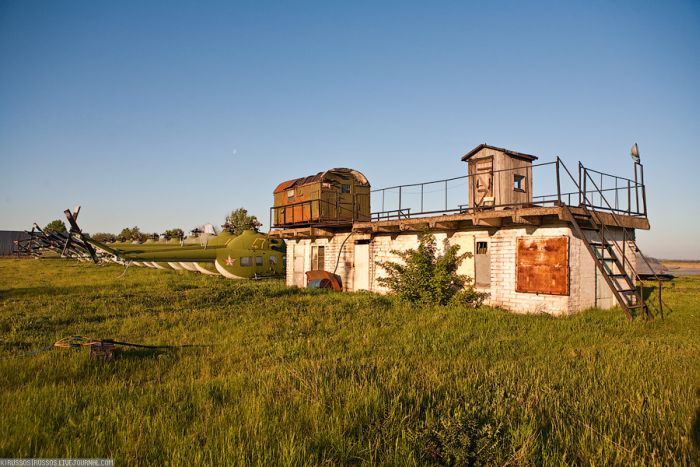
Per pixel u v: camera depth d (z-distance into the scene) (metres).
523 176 17.73
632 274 17.66
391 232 20.09
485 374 7.05
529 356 9.03
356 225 20.30
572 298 14.30
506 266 15.86
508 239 15.84
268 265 32.25
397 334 11.26
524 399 5.93
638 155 17.48
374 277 20.80
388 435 4.80
